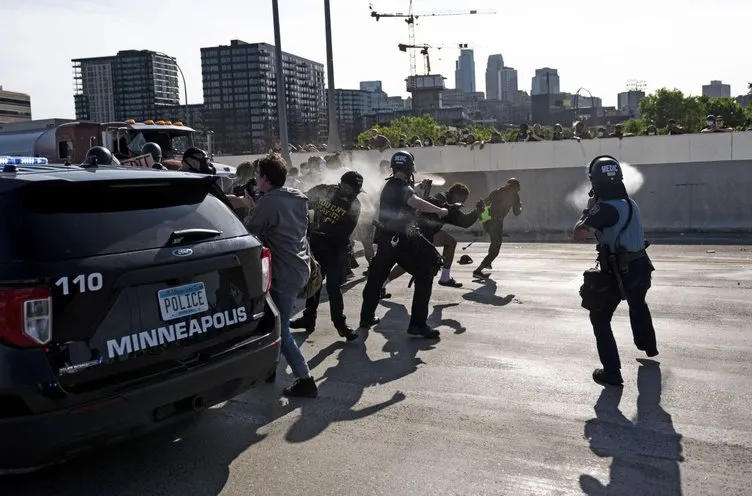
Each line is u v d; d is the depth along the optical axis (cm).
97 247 344
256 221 503
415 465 403
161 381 357
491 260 1009
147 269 354
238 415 486
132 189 383
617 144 1584
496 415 476
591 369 571
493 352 626
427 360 607
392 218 663
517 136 1914
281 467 404
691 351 612
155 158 1123
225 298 404
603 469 393
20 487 382
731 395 504
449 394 520
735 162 1420
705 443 425
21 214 332
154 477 394
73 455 337
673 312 754
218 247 397
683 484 374
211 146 1770
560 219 1532
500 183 1572
